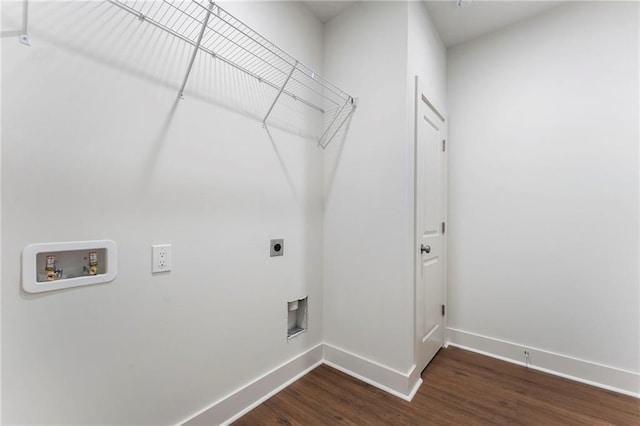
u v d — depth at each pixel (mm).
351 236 1897
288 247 1783
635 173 1650
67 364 935
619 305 1688
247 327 1531
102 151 1002
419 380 1751
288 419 1430
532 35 1994
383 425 1384
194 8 1273
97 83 987
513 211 2061
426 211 1928
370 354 1782
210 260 1354
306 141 1927
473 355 2123
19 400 851
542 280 1939
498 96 2137
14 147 831
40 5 871
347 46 1938
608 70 1730
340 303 1949
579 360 1791
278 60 1702
